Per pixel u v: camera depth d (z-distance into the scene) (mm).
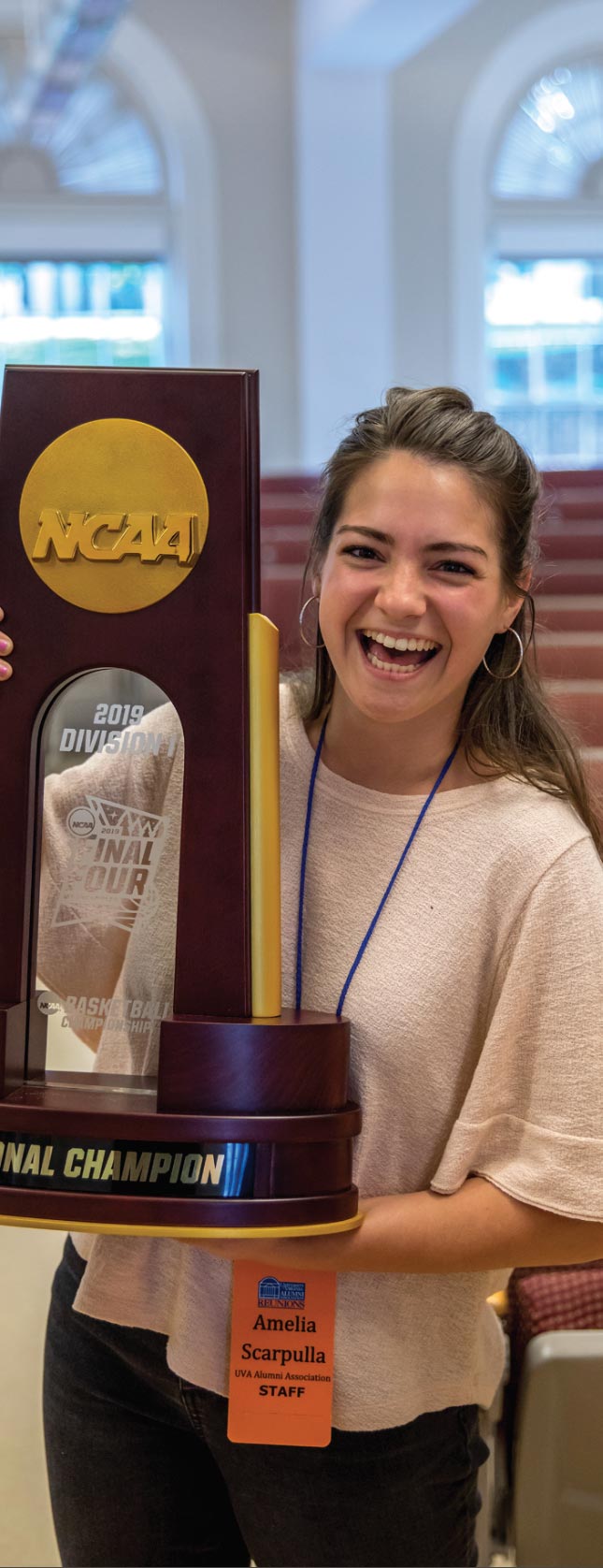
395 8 7980
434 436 1062
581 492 6898
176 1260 1174
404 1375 1122
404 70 9453
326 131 9297
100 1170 1022
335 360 9617
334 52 8875
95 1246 1198
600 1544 1334
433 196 9656
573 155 9773
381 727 1123
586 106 9680
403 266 9711
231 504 1072
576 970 1055
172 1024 1036
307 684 1251
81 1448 1235
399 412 1082
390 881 1117
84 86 9148
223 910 1075
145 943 1134
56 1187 1030
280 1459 1138
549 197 9836
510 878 1081
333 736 1175
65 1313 1262
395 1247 1056
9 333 9555
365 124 9352
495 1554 1536
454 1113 1117
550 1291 1528
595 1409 1323
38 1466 2131
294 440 9758
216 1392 1136
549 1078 1062
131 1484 1225
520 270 9945
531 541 1146
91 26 7125
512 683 1168
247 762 1076
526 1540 1343
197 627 1078
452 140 9609
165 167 9398
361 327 9617
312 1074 1036
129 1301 1180
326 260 9477
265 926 1076
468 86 9539
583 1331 1363
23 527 1095
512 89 9562
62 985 1153
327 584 1099
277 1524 1155
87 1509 1238
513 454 1101
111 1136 1021
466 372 9844
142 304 9602
